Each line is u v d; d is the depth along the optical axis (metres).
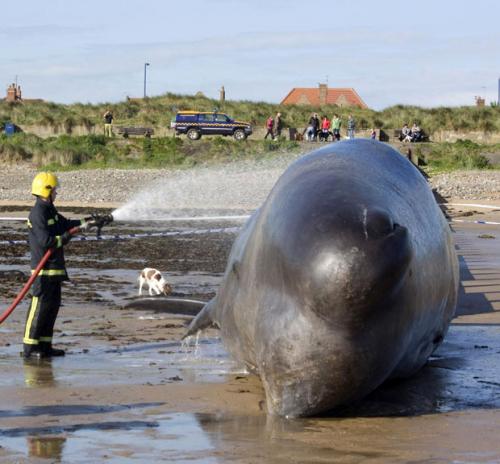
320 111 160.00
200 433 16.28
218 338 25.56
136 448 15.30
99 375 20.97
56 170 108.81
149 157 115.00
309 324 16.64
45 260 22.91
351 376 16.81
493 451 15.18
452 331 26.77
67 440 15.72
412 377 20.84
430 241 19.05
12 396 18.84
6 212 70.75
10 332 26.33
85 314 29.20
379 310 16.42
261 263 17.88
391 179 18.83
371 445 15.53
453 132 141.12
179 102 165.88
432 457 14.84
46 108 156.38
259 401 18.66
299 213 16.98
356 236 16.03
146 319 28.55
